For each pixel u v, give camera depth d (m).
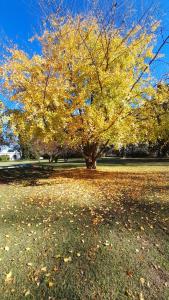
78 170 17.42
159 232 6.16
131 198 9.29
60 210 7.82
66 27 12.79
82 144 15.91
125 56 13.47
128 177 14.57
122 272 4.57
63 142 13.42
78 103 12.57
